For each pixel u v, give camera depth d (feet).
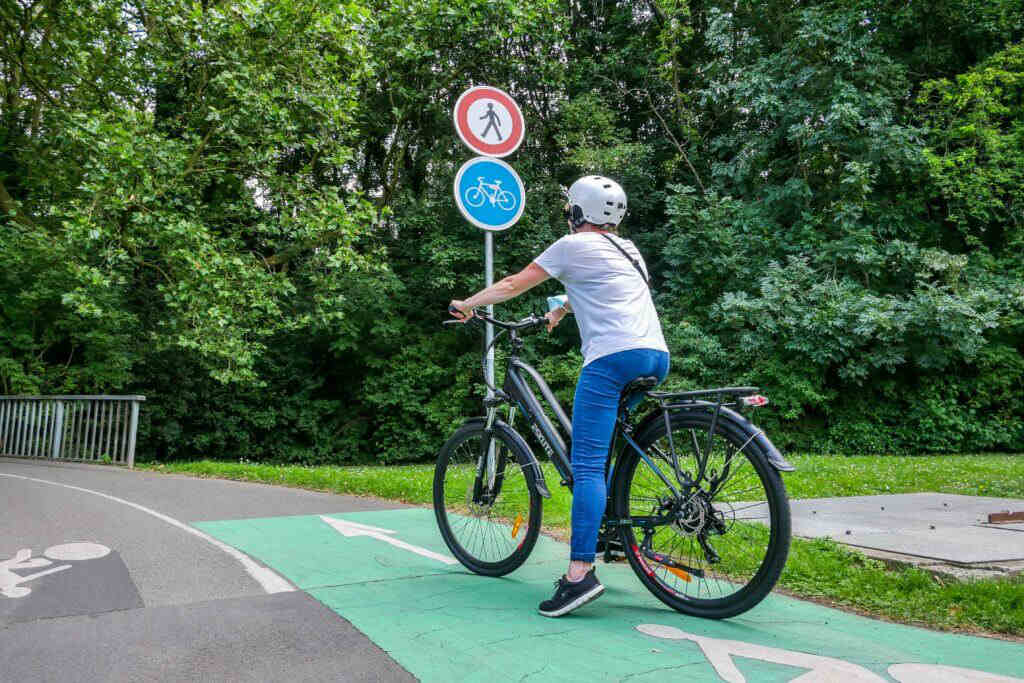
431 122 63.00
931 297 49.57
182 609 9.95
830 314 50.60
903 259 53.47
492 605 10.26
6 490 21.24
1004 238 57.21
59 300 46.24
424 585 11.32
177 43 42.96
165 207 40.93
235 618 9.58
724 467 9.61
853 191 54.34
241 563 12.56
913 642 8.87
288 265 59.82
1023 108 54.70
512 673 7.72
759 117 61.21
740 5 63.41
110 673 7.77
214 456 64.54
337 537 14.88
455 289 61.67
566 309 11.93
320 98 41.52
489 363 12.53
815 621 9.70
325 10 40.73
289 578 11.64
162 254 41.81
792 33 61.16
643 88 66.69
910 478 27.71
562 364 55.62
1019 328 53.31
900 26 57.47
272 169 44.62
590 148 59.67
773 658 8.20
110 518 16.60
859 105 53.78
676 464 10.03
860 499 19.74
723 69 60.54
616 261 10.24
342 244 42.83
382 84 59.26
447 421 61.77
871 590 10.76
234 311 42.75
